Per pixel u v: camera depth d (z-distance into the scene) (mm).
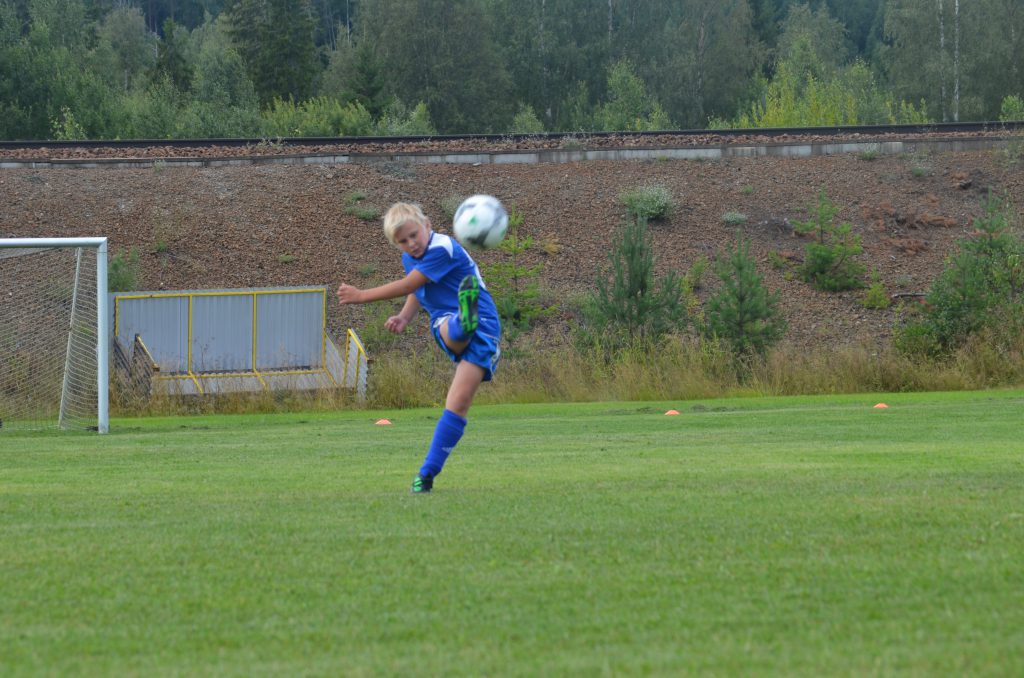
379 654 4840
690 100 102312
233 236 37250
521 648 4891
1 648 5000
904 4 92062
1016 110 65500
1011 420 19703
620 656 4742
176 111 63344
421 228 9648
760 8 122188
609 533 7469
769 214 40656
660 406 27094
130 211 37688
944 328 32000
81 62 92250
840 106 69438
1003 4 89000
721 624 5223
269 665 4707
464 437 17719
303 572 6406
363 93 81375
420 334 34031
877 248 39062
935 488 9539
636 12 105688
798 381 30812
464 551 6926
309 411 28578
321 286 33719
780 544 7000
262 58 95688
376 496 9625
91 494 10055
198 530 7824
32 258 33469
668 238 39156
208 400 28969
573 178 42031
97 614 5547
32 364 28219
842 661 4605
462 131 92312
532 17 102500
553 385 30719
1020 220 39781
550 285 36406
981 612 5320
